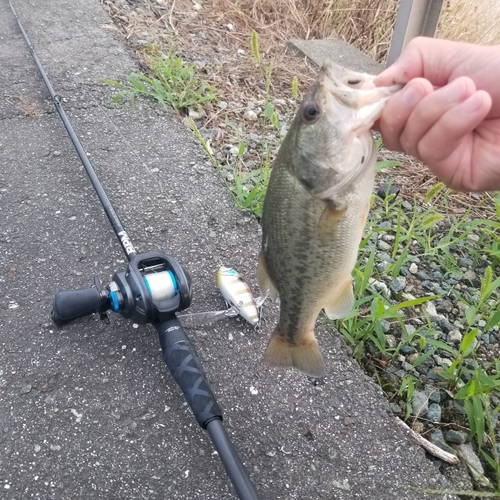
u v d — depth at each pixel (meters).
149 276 0.38
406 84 0.25
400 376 0.45
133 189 0.57
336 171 0.27
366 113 0.27
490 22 0.96
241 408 0.39
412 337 0.48
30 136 0.63
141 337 0.43
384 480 0.36
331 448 0.37
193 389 0.34
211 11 0.97
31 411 0.38
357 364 0.43
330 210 0.28
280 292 0.31
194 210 0.55
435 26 0.74
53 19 0.86
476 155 0.28
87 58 0.77
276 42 0.95
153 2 0.96
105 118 0.67
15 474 0.35
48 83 0.67
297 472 0.36
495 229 0.62
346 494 0.35
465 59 0.28
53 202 0.54
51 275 0.47
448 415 0.43
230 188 0.59
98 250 0.50
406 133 0.26
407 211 0.63
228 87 0.79
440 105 0.23
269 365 0.34
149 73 0.76
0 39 0.80
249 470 0.36
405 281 0.55
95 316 0.44
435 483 0.36
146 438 0.37
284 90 0.81
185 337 0.37
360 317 0.49
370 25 0.99
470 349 0.44
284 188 0.29
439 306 0.52
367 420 0.39
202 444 0.37
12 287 0.46
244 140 0.69
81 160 0.55
